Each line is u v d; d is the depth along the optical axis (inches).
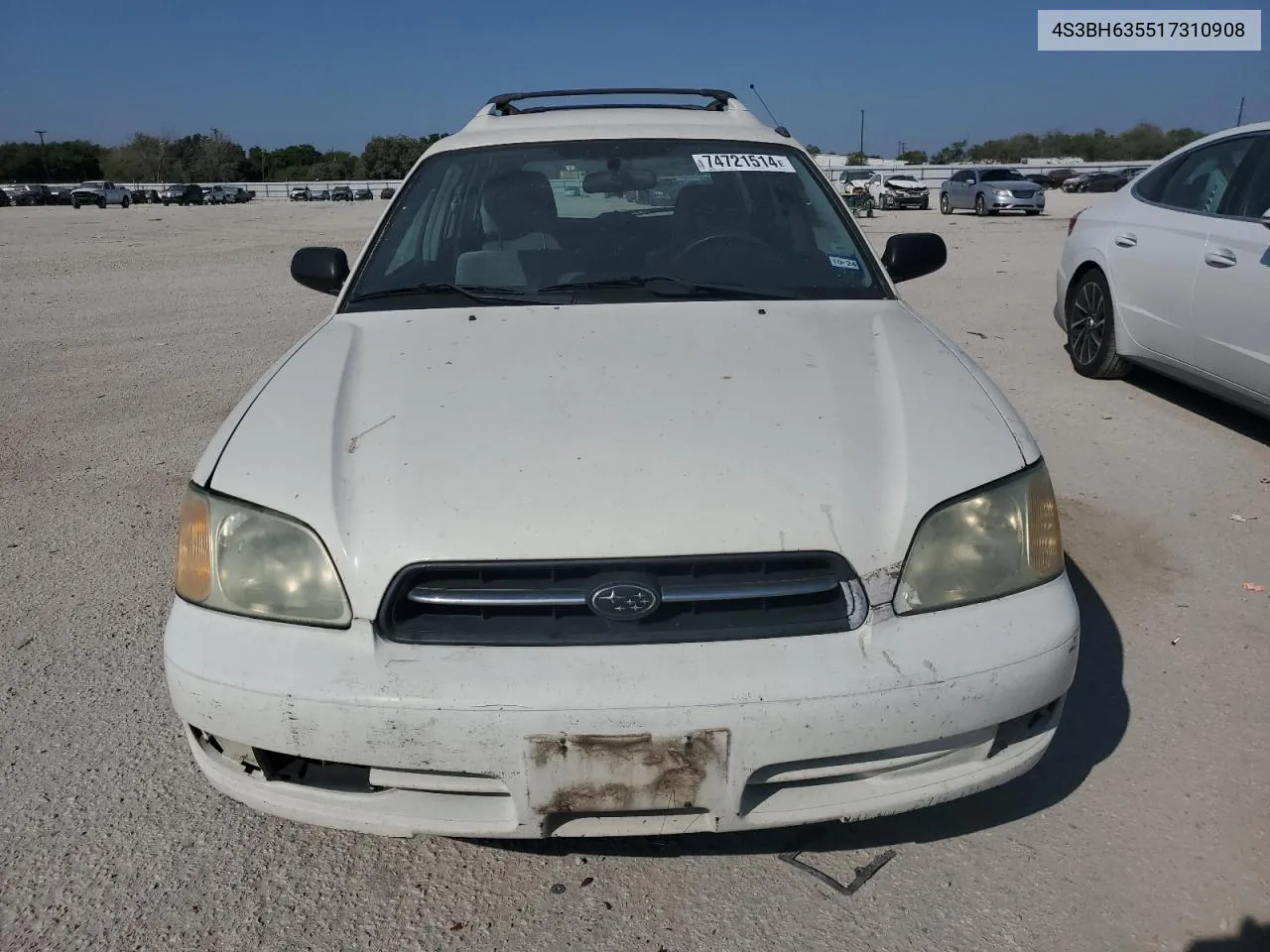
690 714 68.8
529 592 71.9
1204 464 177.6
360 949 77.7
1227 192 189.2
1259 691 108.3
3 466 196.4
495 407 84.4
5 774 99.1
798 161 129.8
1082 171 1995.6
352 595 72.5
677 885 83.3
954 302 357.7
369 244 120.2
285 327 345.1
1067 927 78.0
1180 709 105.5
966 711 72.2
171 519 167.3
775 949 76.4
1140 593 131.0
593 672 69.6
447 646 71.3
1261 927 77.5
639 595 71.3
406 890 83.7
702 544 72.4
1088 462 180.1
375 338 100.3
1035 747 79.0
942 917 79.1
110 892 84.0
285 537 74.9
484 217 120.8
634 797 71.0
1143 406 214.2
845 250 119.0
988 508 77.0
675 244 117.8
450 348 96.0
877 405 84.8
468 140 131.0
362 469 77.9
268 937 79.0
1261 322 170.6
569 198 122.3
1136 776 95.3
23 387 261.4
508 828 72.7
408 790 73.5
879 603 72.7
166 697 113.0
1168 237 201.0
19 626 130.0
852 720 70.2
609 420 81.8
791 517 73.8
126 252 686.5
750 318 102.6
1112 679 111.3
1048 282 414.0
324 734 70.8
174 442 209.8
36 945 78.6
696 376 88.9
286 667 71.6
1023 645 73.9
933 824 90.0
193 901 82.8
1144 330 210.1
